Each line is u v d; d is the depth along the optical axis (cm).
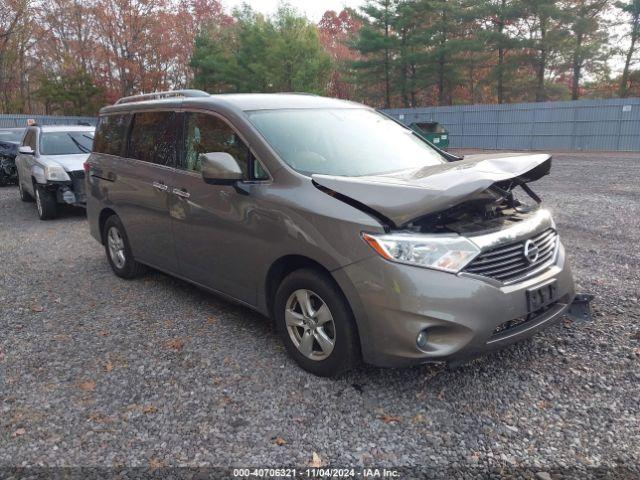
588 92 4334
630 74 3881
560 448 288
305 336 366
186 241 460
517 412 320
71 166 956
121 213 555
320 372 359
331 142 417
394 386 350
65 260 691
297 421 316
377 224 316
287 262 375
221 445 297
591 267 586
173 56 5066
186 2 5362
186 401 340
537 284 337
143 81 4941
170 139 482
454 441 296
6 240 825
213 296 532
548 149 2956
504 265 330
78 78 4522
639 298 486
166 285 571
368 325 321
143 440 302
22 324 474
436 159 447
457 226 327
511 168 336
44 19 4797
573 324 433
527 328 337
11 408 337
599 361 374
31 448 297
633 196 1066
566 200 1035
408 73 4197
